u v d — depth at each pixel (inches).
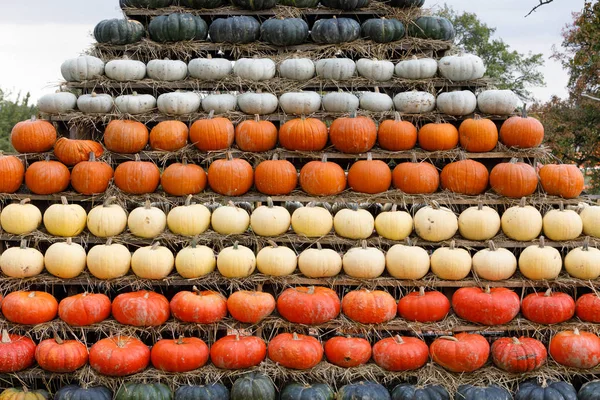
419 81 232.4
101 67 233.9
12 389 188.1
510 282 203.8
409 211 227.9
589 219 212.1
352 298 199.2
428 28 242.8
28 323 195.6
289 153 224.7
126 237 211.9
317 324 198.5
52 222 208.1
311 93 227.3
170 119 229.5
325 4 250.1
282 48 243.4
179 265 203.3
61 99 226.2
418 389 183.9
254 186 225.6
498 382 188.1
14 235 210.7
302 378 188.9
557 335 193.8
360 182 217.9
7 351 187.9
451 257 203.2
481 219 208.4
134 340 193.8
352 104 227.0
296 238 212.4
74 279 204.1
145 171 216.8
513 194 214.5
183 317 196.2
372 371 191.6
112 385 187.3
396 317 202.2
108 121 229.9
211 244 217.2
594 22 601.0
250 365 191.2
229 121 225.3
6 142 783.7
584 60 653.3
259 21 252.4
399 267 203.3
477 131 219.6
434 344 193.2
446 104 226.1
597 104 747.4
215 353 191.3
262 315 197.5
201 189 221.8
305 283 206.4
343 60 230.4
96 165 216.8
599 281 202.5
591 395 183.2
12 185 218.4
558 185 214.5
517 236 209.6
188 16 242.1
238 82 231.0
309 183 216.2
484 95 227.8
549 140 751.7
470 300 196.4
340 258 207.6
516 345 189.6
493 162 234.4
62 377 191.2
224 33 239.6
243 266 202.8
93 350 188.9
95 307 195.9
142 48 241.6
